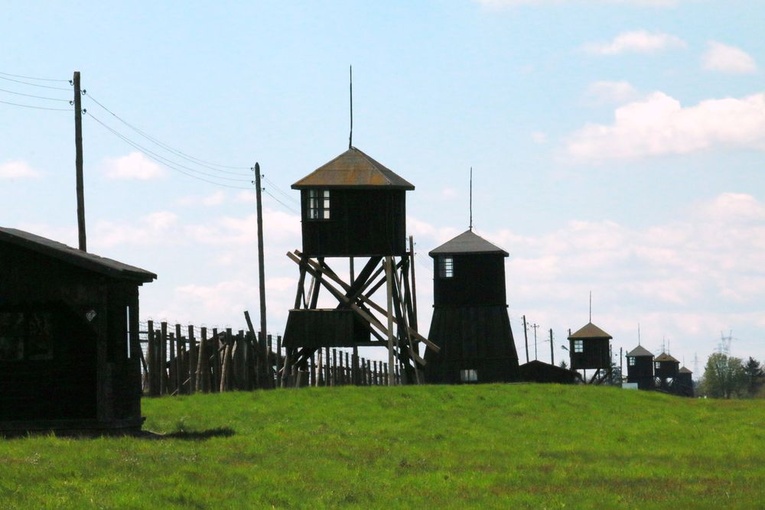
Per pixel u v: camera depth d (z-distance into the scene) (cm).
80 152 8894
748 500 4550
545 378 15325
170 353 8806
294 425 6919
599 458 5947
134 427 6272
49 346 6066
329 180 10762
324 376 12019
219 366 9312
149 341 8412
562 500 4516
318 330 10688
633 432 7100
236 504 4172
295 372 10862
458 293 12825
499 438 6669
